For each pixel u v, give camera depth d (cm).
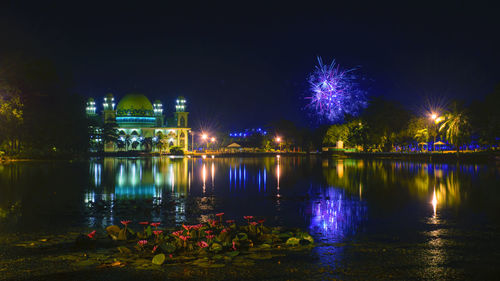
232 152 17050
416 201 2522
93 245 1501
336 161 8281
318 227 1817
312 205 2433
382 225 1845
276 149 19512
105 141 14750
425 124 10400
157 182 3800
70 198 2734
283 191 3111
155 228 1806
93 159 9206
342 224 1877
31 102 8144
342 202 2531
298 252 1402
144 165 6706
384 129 11175
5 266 1262
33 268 1242
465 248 1451
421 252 1402
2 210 2255
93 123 12619
